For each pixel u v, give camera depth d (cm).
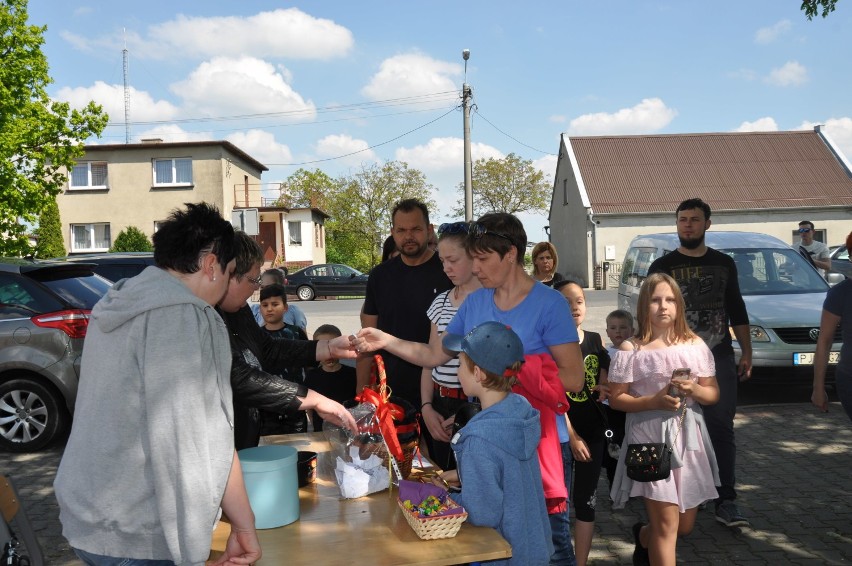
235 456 197
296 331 542
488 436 230
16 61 1789
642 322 361
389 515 240
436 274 418
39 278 682
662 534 331
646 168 3272
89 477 185
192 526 178
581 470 360
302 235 3684
